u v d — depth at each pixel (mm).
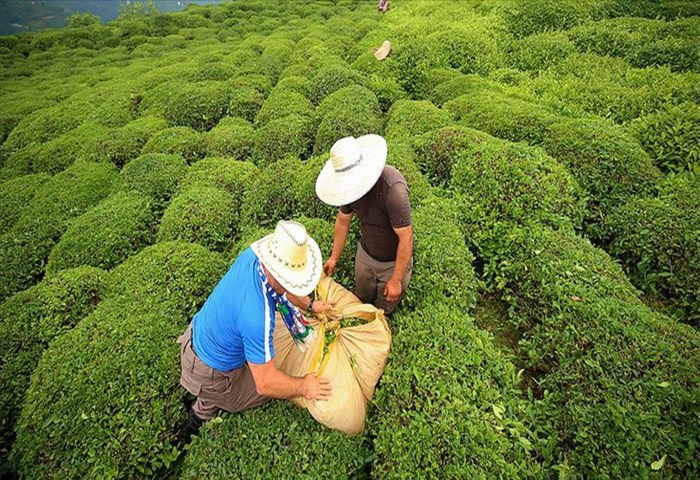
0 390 4973
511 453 3549
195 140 10078
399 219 3826
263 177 7539
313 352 3914
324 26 20344
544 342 4719
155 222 7805
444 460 3445
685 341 4180
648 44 11055
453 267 5105
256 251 3221
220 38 24797
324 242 5652
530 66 11734
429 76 11430
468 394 3822
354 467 3752
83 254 7000
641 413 3633
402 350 4250
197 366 3539
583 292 4789
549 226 5965
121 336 4750
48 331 5547
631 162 6555
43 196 9344
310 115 10102
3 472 4254
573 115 8242
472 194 6352
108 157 10539
